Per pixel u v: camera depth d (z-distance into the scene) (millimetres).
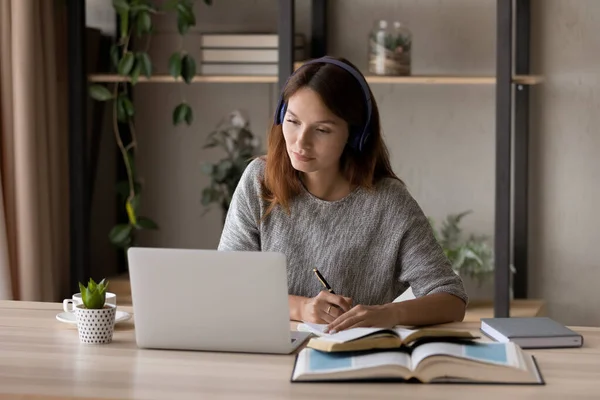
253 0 4336
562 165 4160
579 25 4098
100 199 4324
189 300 2045
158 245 4477
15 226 3799
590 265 4172
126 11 3975
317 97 2326
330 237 2572
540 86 4148
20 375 1854
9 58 3752
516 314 3758
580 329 2334
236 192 2676
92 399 1703
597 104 4113
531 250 4219
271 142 2559
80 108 3908
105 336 2131
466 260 3891
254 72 3996
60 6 4066
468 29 4195
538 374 1855
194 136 4422
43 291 3859
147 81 4176
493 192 4227
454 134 4250
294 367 1907
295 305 2402
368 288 2582
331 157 2383
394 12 4246
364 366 1824
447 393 1747
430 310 2344
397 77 3820
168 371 1898
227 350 2066
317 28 4188
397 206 2572
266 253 1994
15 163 3773
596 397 1723
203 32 4371
